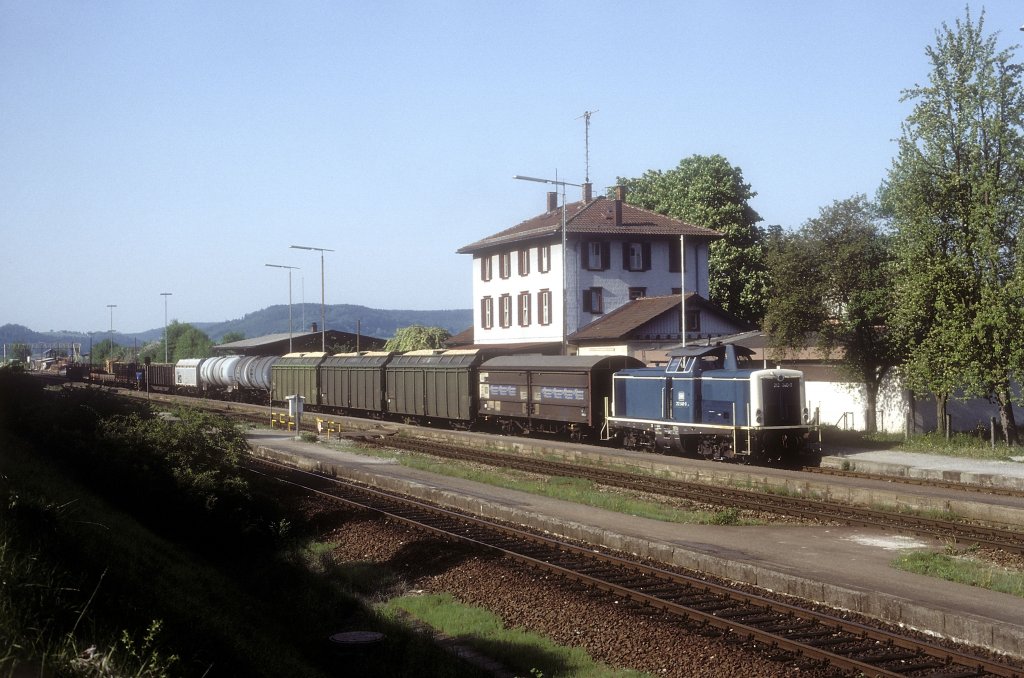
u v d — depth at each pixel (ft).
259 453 115.55
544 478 88.28
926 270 100.07
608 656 38.99
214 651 32.50
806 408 93.76
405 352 161.48
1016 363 92.63
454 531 64.08
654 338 163.73
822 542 57.26
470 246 206.18
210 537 63.62
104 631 28.73
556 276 181.68
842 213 117.29
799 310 117.60
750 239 210.38
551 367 121.08
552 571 51.85
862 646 37.96
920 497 69.10
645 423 105.29
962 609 40.86
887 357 114.73
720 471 85.51
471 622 44.50
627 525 63.00
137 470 65.16
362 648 38.65
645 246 187.32
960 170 101.09
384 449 117.29
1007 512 63.77
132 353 467.52
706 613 42.11
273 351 265.13
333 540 65.67
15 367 104.27
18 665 23.95
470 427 144.66
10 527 35.09
